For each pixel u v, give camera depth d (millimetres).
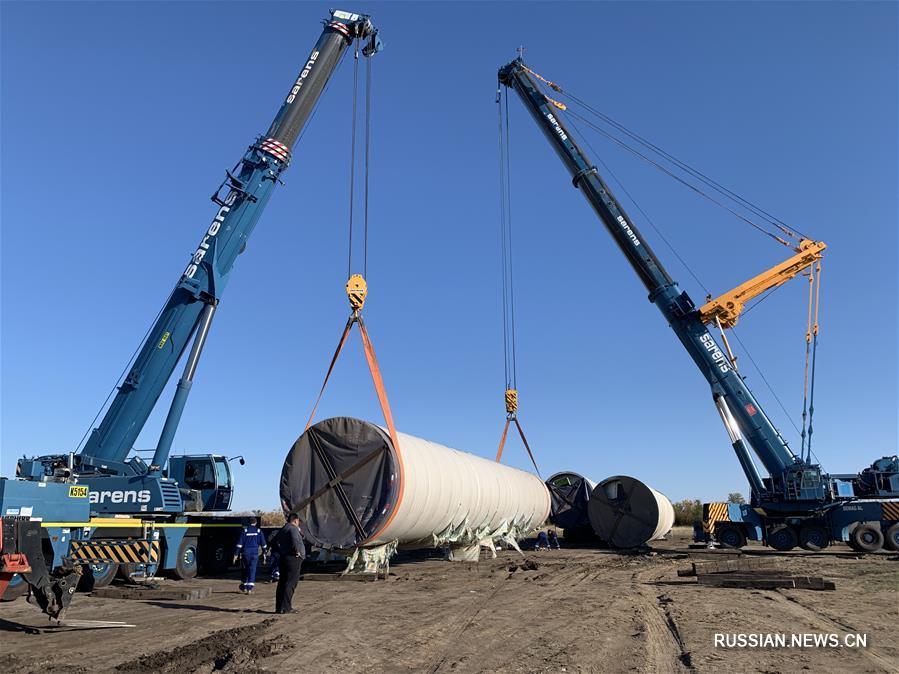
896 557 21719
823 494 23047
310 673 7504
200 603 12695
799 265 24188
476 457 23969
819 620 10484
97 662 8023
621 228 25953
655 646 8789
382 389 15820
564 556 24328
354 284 15695
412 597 13344
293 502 16328
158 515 17250
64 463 16094
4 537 9758
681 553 24344
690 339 24953
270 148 19125
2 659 8141
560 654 8352
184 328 17844
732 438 24422
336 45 20547
